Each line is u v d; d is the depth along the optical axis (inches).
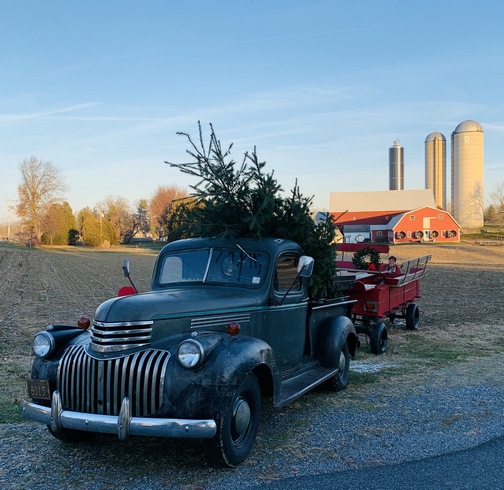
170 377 196.4
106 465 212.5
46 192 3715.6
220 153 278.7
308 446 230.7
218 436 197.3
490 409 284.7
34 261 2036.2
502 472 203.5
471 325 589.3
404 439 239.6
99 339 205.3
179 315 214.8
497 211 3937.0
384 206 3348.9
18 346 466.3
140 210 5152.6
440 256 2066.9
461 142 3996.1
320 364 308.0
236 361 202.4
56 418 205.6
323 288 314.8
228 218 280.2
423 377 356.2
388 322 608.7
